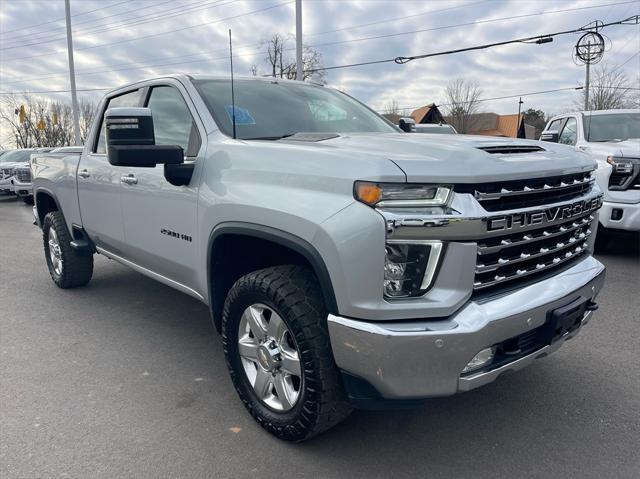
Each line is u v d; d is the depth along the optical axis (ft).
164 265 11.93
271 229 8.23
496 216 7.28
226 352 9.77
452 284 7.18
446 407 10.12
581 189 9.37
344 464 8.48
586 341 13.07
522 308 7.61
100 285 18.86
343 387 8.11
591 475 8.09
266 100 11.87
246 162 9.11
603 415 9.75
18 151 64.39
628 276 18.81
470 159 7.43
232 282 10.21
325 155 7.87
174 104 11.81
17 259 24.16
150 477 8.20
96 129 15.06
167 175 10.12
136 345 13.44
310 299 8.11
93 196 14.53
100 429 9.53
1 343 13.62
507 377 11.25
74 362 12.44
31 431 9.47
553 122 31.07
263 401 9.23
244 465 8.48
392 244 6.98
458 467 8.36
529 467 8.31
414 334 6.90
